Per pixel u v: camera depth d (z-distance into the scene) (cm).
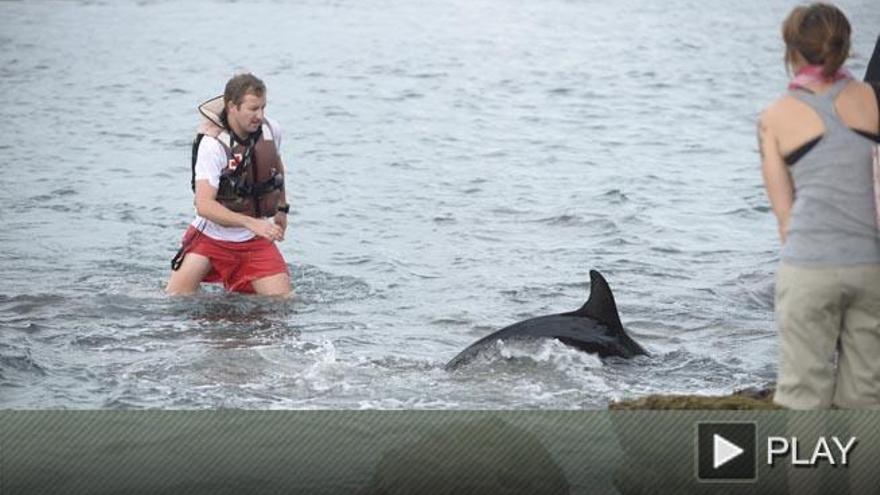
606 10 14000
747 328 3672
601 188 5881
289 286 4012
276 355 3325
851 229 2233
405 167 6366
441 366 3234
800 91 2264
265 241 3988
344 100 8550
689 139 7356
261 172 3941
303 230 4988
